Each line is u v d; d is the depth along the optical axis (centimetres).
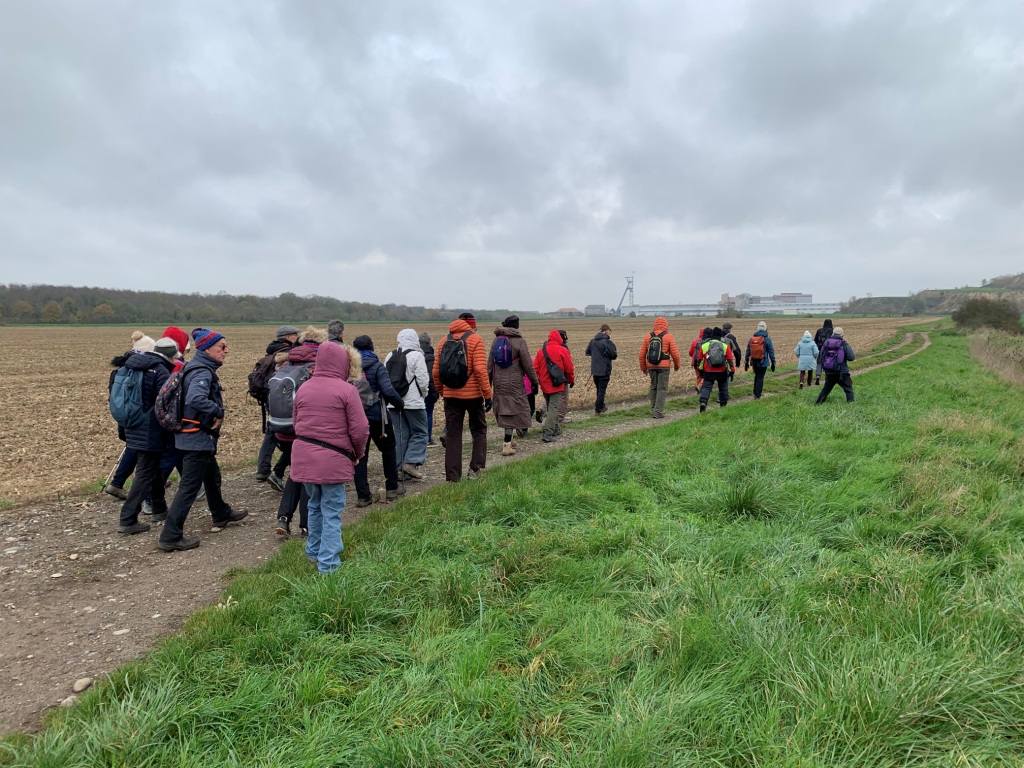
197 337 530
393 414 730
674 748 225
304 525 541
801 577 364
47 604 408
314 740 237
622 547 436
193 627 344
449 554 442
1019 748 221
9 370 2734
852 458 664
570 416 1220
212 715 260
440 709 259
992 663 258
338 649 308
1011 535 420
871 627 298
